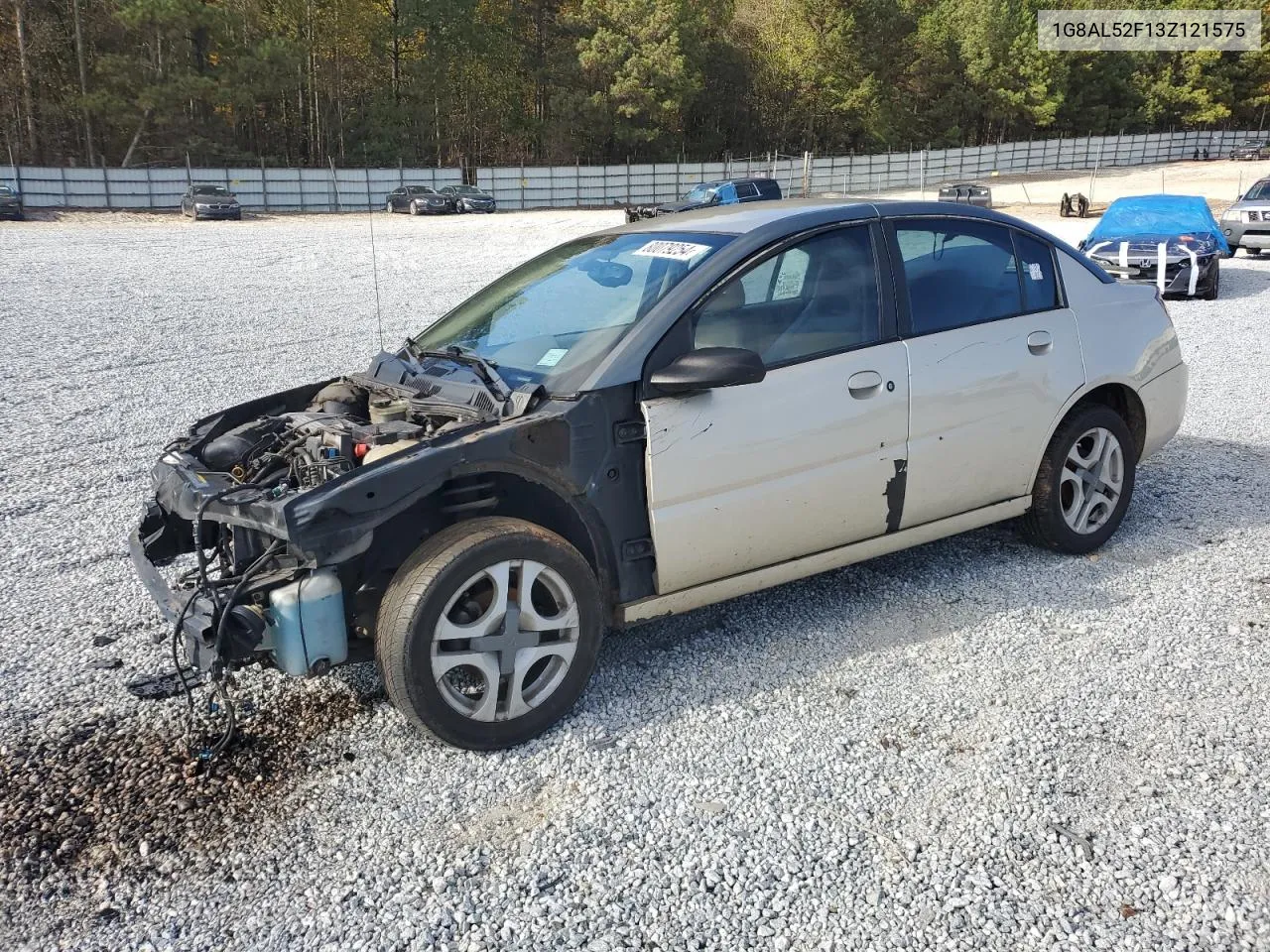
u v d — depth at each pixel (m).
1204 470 6.04
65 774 3.12
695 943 2.38
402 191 43.50
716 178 56.44
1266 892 2.50
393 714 3.46
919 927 2.41
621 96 56.38
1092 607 4.15
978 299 4.21
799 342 3.69
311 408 4.03
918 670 3.67
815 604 4.27
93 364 9.70
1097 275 4.74
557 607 3.29
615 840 2.76
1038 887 2.54
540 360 3.55
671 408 3.36
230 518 2.99
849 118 65.06
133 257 21.39
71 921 2.49
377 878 2.62
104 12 47.50
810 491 3.69
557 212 46.59
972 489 4.19
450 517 3.38
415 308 13.59
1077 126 72.56
